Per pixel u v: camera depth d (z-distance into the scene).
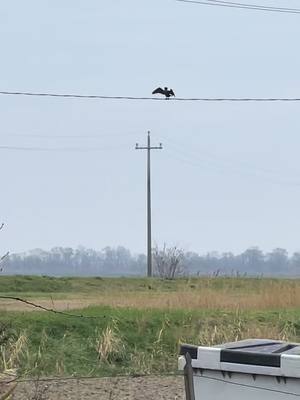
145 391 48.47
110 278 156.00
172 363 62.69
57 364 58.81
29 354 59.31
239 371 19.97
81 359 61.22
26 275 146.88
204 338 66.75
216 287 92.06
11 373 34.12
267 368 19.59
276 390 19.58
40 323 64.62
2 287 135.75
